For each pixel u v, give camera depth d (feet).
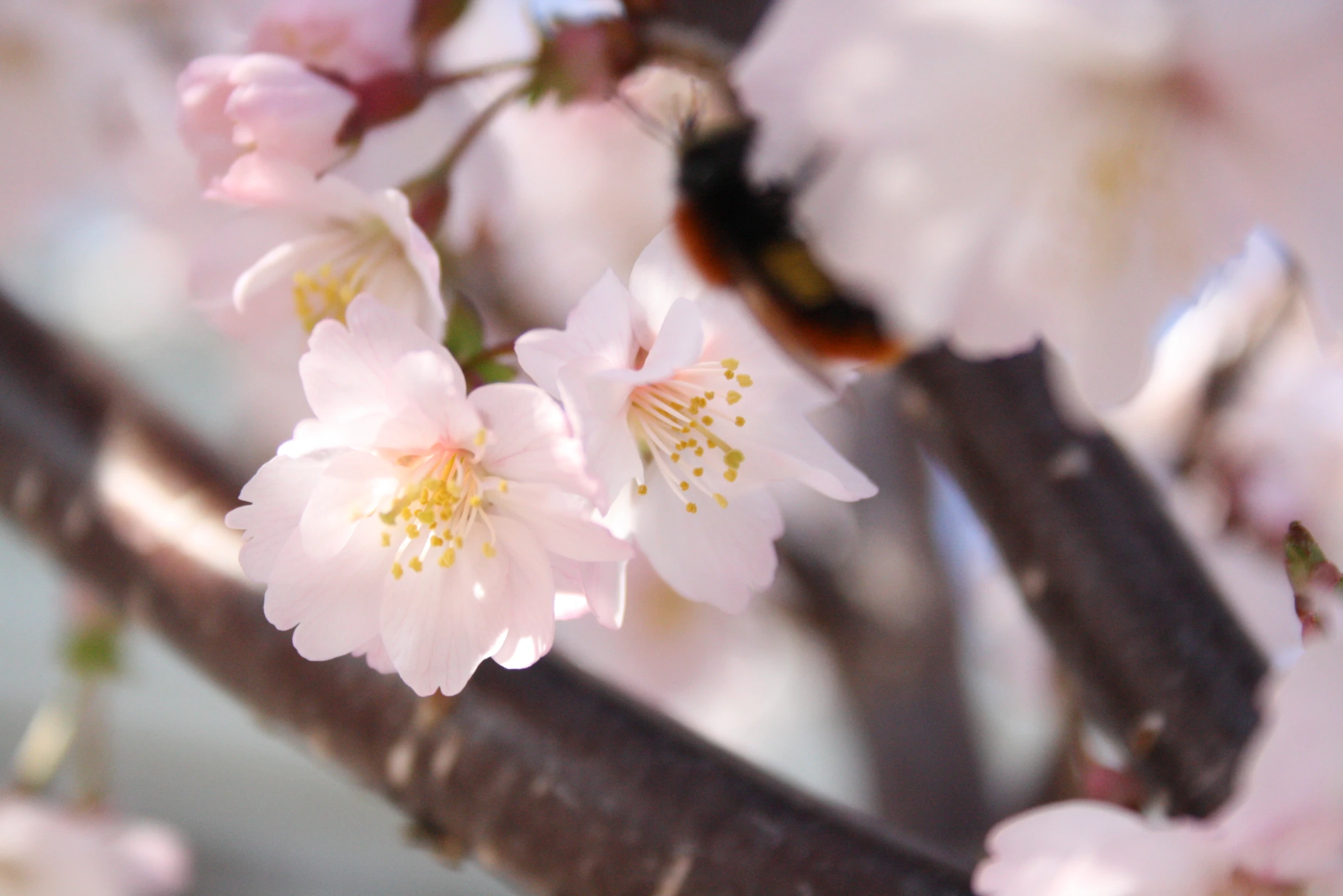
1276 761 1.28
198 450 1.54
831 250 1.29
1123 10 1.27
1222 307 1.63
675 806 1.37
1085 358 1.31
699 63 1.33
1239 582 1.66
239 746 5.72
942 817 2.23
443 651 1.26
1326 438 1.76
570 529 1.26
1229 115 1.30
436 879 5.74
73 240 3.16
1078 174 1.30
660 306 1.31
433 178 1.32
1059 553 1.46
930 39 1.27
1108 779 1.48
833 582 2.27
